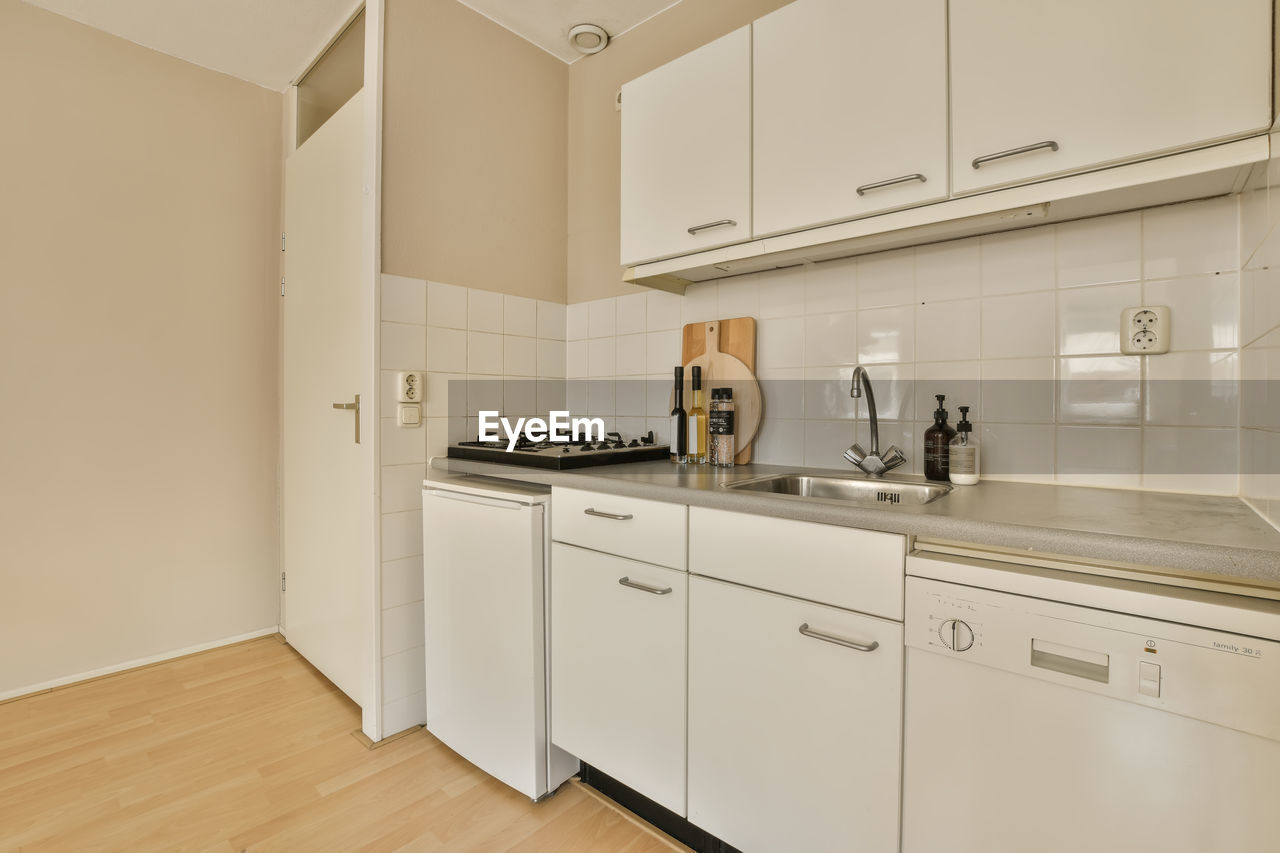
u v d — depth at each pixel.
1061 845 0.83
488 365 2.05
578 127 2.32
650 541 1.32
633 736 1.36
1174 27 0.95
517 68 2.15
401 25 1.80
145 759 1.67
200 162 2.36
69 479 2.10
